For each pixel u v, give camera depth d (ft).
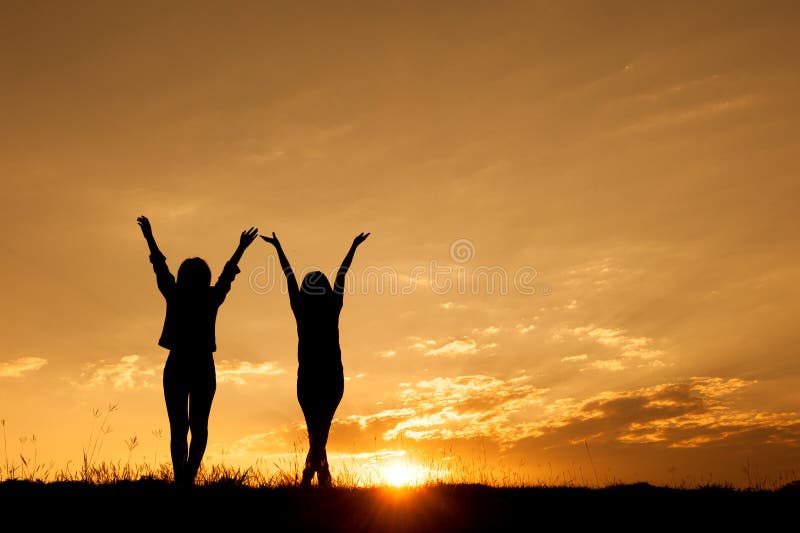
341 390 35.37
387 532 27.27
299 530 26.78
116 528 25.89
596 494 34.40
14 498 28.58
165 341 31.01
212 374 31.27
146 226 32.17
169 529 26.07
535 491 34.65
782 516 31.45
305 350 35.12
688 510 32.09
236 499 29.60
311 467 33.94
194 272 31.48
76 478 32.35
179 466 30.07
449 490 33.91
